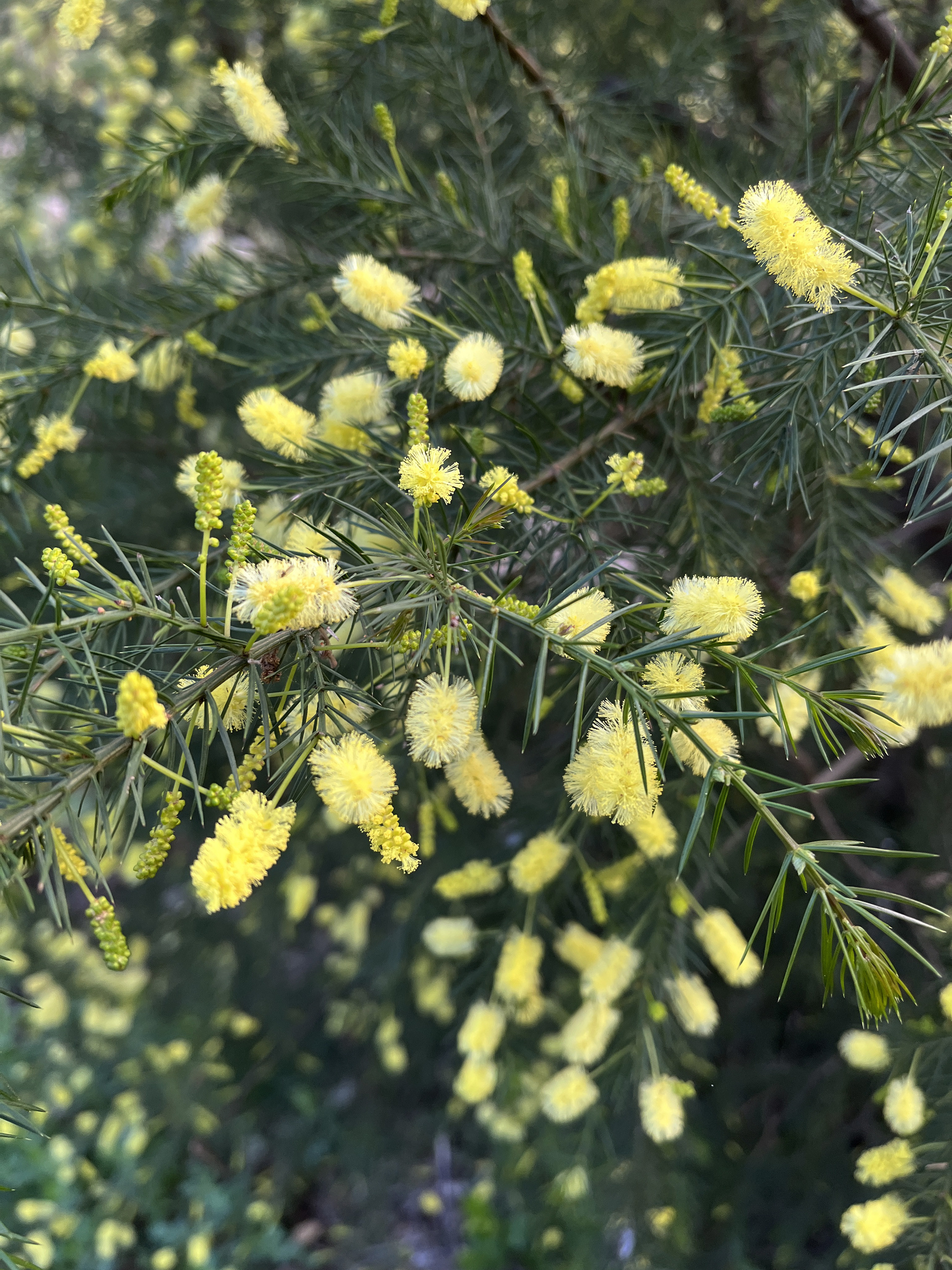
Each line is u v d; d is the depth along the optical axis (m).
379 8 0.24
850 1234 0.21
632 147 0.27
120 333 0.23
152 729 0.10
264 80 0.30
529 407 0.22
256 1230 0.49
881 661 0.15
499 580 0.17
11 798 0.10
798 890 0.31
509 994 0.26
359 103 0.27
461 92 0.26
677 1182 0.35
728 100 0.30
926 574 0.29
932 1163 0.22
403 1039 0.47
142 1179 0.49
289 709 0.12
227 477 0.17
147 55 0.34
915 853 0.10
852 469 0.19
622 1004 0.26
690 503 0.20
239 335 0.26
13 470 0.22
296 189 0.25
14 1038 0.53
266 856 0.11
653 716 0.11
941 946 0.27
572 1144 0.37
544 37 0.27
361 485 0.18
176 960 0.50
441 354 0.19
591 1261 0.40
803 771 0.28
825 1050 0.36
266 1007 0.51
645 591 0.15
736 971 0.23
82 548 0.11
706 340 0.18
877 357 0.12
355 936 0.43
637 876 0.26
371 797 0.11
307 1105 0.51
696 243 0.21
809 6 0.27
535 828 0.28
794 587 0.19
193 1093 0.50
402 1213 0.53
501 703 0.30
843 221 0.18
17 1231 0.46
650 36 0.31
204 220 0.22
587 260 0.22
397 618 0.12
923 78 0.17
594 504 0.17
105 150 0.31
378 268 0.16
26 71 0.37
